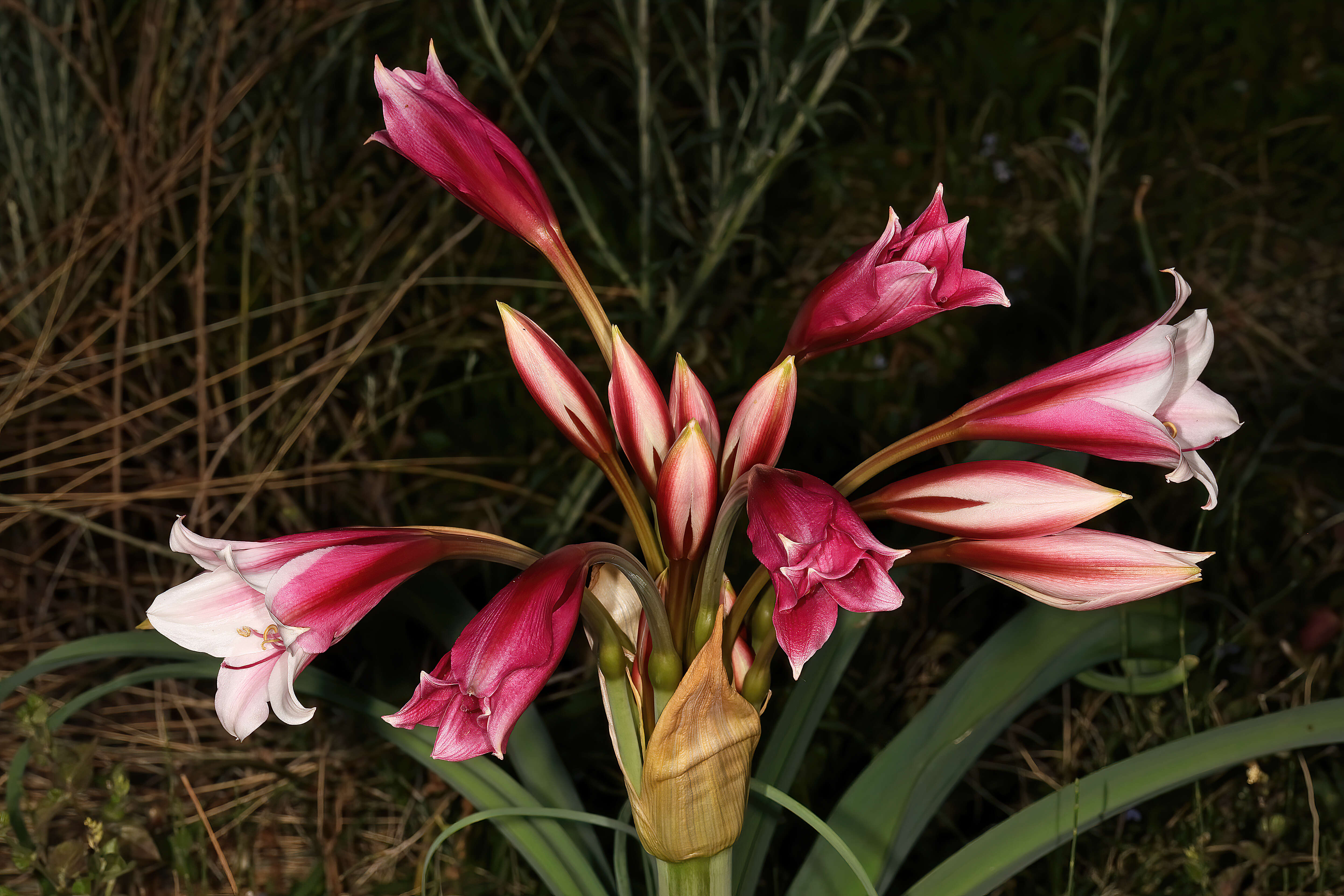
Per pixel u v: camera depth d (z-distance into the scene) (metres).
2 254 1.84
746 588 1.01
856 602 0.93
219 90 1.82
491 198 1.02
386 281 1.92
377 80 1.01
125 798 1.26
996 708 1.18
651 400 0.99
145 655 1.18
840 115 2.47
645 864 1.17
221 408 1.55
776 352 2.01
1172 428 1.02
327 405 1.81
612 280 2.05
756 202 1.92
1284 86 2.66
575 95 2.24
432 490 1.80
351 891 1.32
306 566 0.96
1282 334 2.09
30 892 1.29
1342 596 1.51
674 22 2.28
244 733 0.98
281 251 1.84
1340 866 1.31
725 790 1.01
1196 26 2.73
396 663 1.36
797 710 1.18
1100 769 1.27
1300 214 2.40
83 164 1.81
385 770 1.37
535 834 1.15
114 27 1.77
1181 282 0.97
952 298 1.00
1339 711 1.14
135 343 1.79
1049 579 1.00
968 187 2.37
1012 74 2.58
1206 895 1.24
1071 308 2.08
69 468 1.69
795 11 2.26
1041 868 1.33
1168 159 2.51
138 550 1.69
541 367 1.01
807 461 1.82
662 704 1.01
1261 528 1.69
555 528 1.62
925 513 1.00
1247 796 1.33
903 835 1.14
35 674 1.16
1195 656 1.25
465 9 2.22
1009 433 0.99
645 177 1.76
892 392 1.96
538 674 0.94
